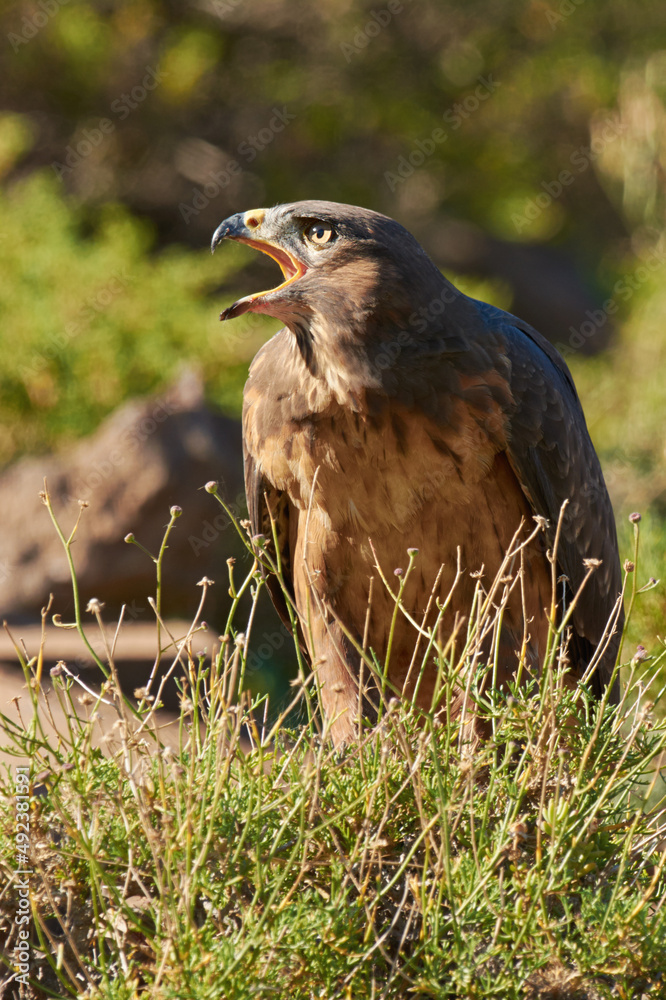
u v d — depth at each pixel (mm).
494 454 6914
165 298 21656
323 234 6824
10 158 25656
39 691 5113
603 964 4613
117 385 20219
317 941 4609
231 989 4309
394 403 6680
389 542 7074
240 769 5117
